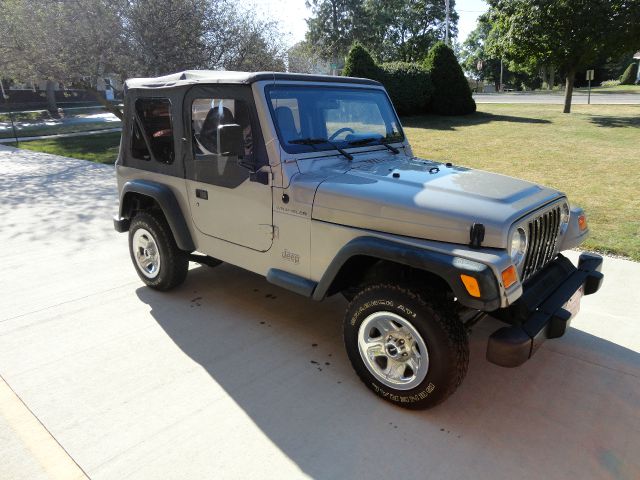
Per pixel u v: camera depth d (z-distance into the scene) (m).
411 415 2.74
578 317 3.82
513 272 2.37
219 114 3.30
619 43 17.73
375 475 2.32
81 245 5.57
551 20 18.09
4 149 14.17
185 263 4.17
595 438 2.56
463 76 18.64
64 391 2.92
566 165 9.73
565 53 18.08
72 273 4.73
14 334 3.58
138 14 11.58
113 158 12.27
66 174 10.05
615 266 4.77
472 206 2.54
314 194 2.95
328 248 2.94
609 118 16.97
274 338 3.57
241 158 3.23
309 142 3.21
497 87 63.91
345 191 2.84
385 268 2.88
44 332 3.61
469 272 2.28
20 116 27.78
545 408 2.80
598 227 5.86
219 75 3.36
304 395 2.91
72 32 11.19
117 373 3.12
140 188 4.00
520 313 2.61
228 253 3.61
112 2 11.36
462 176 3.08
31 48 11.54
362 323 2.81
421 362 2.60
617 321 3.75
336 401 2.86
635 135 13.34
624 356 3.30
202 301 4.15
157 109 3.79
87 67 11.46
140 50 11.72
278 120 3.09
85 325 3.72
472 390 2.96
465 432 2.60
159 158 3.91
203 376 3.09
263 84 3.07
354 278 3.06
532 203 2.70
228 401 2.85
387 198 2.70
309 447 2.49
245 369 3.18
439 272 2.38
